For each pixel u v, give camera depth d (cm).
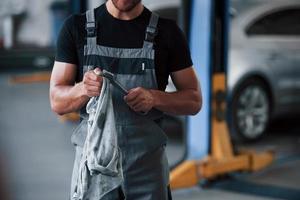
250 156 634
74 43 283
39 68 1631
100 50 278
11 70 1609
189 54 290
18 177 632
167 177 292
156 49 279
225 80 602
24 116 988
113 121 268
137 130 279
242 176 622
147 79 278
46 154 733
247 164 631
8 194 573
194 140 605
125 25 279
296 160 697
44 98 1182
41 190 588
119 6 271
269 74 786
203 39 584
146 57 277
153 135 282
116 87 271
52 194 575
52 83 284
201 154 602
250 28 776
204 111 596
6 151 747
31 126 903
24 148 763
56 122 937
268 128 883
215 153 604
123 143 279
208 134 598
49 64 1641
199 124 600
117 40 279
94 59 278
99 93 266
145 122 281
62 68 284
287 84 810
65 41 284
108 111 267
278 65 796
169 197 298
